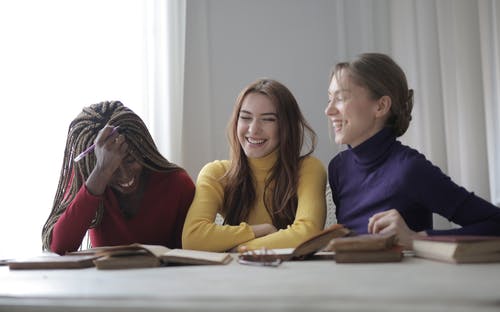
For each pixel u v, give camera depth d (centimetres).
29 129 203
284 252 96
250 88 156
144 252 91
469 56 205
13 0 205
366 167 138
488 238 84
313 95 236
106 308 57
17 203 200
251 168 156
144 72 216
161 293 60
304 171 152
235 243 134
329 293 56
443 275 70
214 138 233
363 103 135
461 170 207
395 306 50
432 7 213
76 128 150
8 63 204
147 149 152
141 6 217
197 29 234
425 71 213
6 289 67
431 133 211
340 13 235
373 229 109
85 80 211
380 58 138
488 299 51
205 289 62
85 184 140
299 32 238
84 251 109
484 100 201
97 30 213
